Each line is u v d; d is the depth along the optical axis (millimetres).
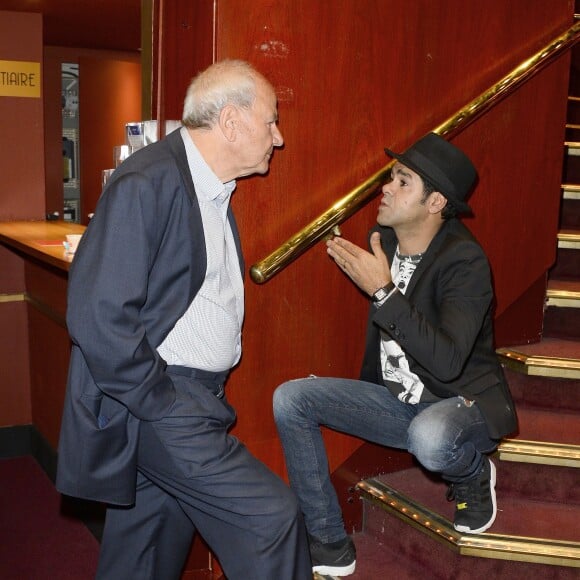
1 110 4305
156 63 2393
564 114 2809
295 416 2242
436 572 2338
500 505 2463
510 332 2873
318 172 2367
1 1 3969
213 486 1834
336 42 2326
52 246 3160
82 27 4887
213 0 2141
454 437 2066
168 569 2242
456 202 2102
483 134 2684
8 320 4262
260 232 2311
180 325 1895
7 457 4297
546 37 2699
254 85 1890
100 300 1678
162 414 1787
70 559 3168
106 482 1837
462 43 2551
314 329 2459
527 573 2248
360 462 2594
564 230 3242
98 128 6160
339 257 2084
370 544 2535
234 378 2357
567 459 2432
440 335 1978
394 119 2471
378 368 2342
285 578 1834
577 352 2814
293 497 1867
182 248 1828
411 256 2221
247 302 2336
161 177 1786
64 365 3656
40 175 4441
